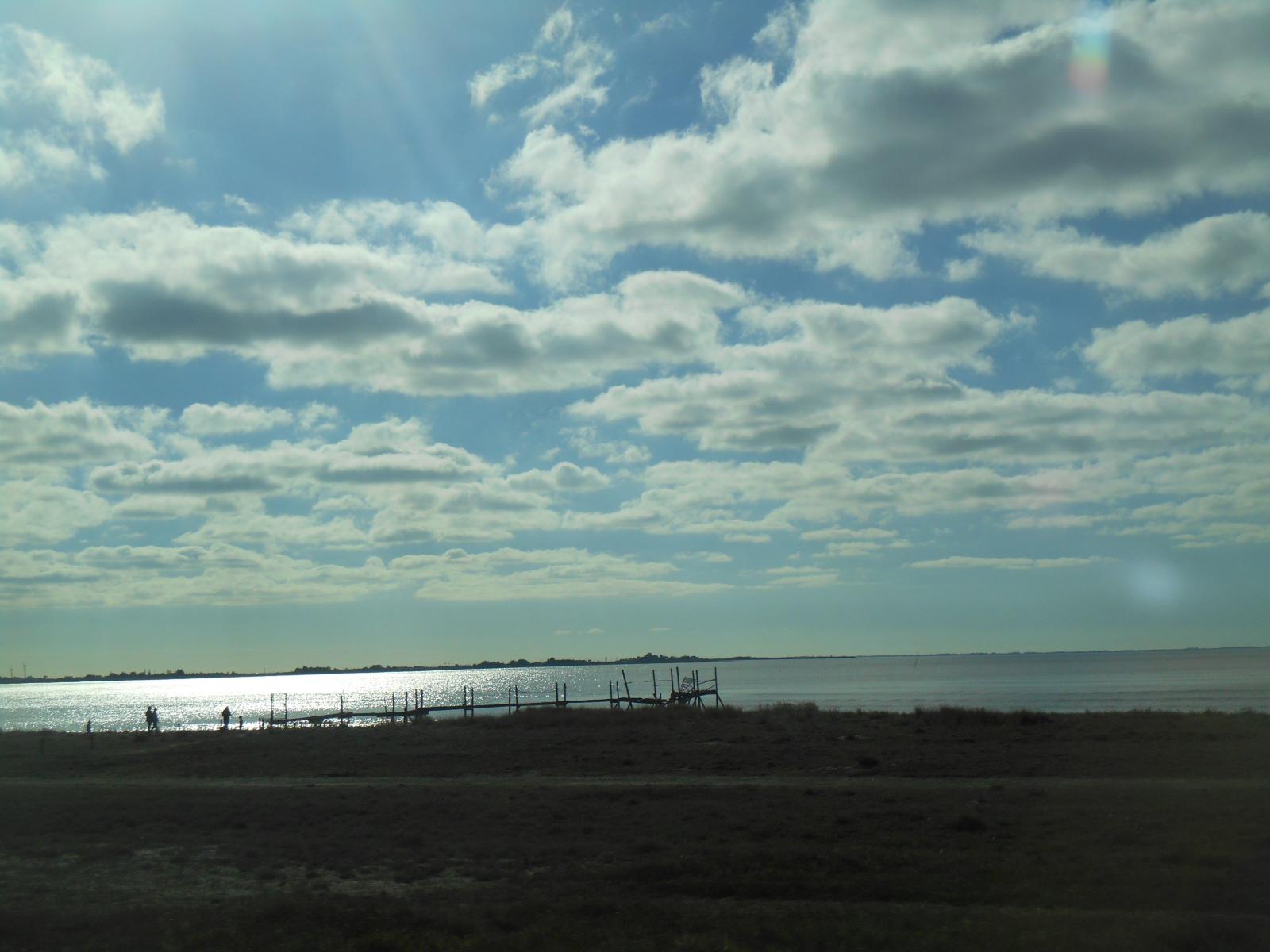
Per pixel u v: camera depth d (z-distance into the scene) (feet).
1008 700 356.79
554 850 68.74
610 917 48.42
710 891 55.52
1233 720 142.20
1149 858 58.85
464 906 52.95
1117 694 389.80
